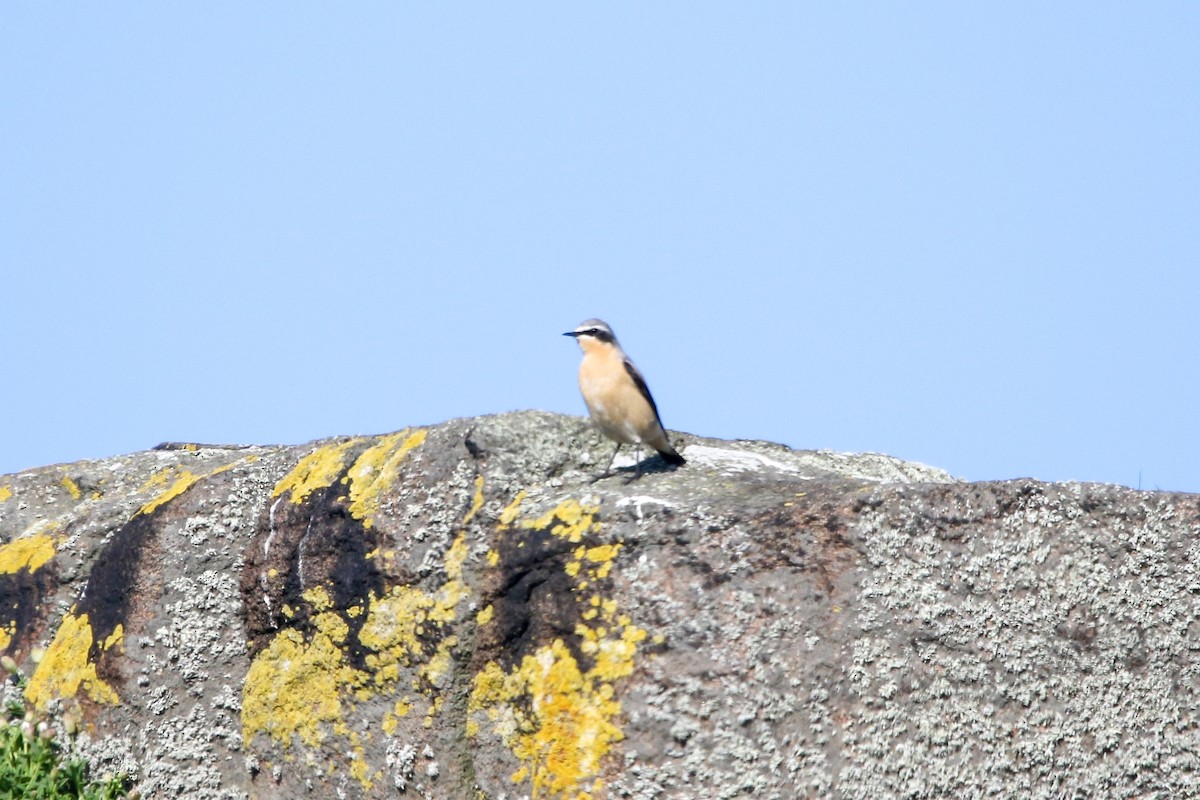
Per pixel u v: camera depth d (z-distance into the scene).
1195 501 13.02
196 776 14.83
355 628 14.13
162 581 15.30
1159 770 12.75
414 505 14.25
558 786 12.55
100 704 15.15
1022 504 12.98
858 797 12.32
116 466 18.86
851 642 12.59
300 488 15.23
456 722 13.56
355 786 14.02
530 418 14.97
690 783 12.23
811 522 12.94
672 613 12.70
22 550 16.69
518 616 13.35
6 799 14.54
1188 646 12.89
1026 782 12.62
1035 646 12.77
